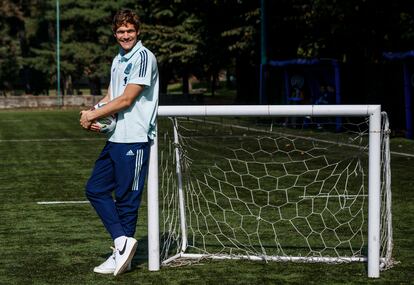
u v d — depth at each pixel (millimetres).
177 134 6453
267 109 5609
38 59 54094
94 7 52375
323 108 5531
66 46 53188
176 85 85625
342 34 23156
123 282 5395
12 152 16453
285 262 6008
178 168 6477
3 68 56250
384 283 5320
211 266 5887
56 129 24375
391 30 21828
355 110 5461
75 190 10406
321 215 8062
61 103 44469
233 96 55656
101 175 5652
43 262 6078
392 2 20688
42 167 13383
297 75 23812
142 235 7242
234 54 36312
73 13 51469
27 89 60125
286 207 8648
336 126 18938
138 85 5457
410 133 18922
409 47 23172
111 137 5594
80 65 54094
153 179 5691
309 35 29938
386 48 22969
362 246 6633
